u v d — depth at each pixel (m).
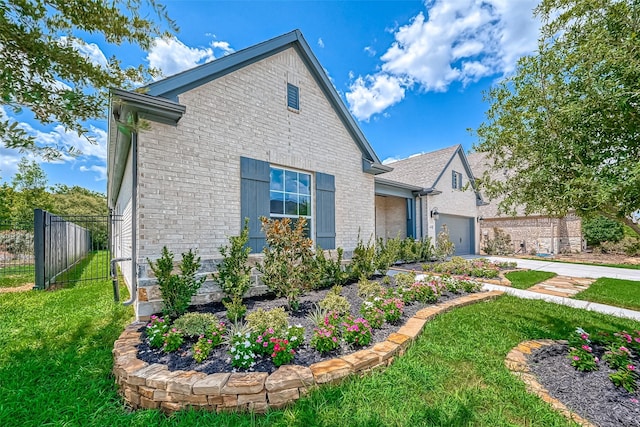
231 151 5.79
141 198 4.67
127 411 2.62
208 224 5.40
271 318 3.74
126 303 4.98
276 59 6.71
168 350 3.24
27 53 1.77
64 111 1.97
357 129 8.62
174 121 5.04
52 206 21.58
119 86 2.20
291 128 6.97
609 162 2.99
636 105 2.71
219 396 2.56
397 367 3.22
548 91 3.31
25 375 3.11
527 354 3.64
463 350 3.69
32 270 11.55
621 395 2.72
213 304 5.27
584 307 5.90
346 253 8.34
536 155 3.45
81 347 3.85
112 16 1.98
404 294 5.55
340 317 4.18
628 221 3.22
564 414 2.47
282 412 2.54
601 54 2.75
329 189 7.91
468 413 2.46
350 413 2.47
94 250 19.31
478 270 9.23
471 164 22.31
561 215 3.60
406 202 14.54
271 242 5.14
